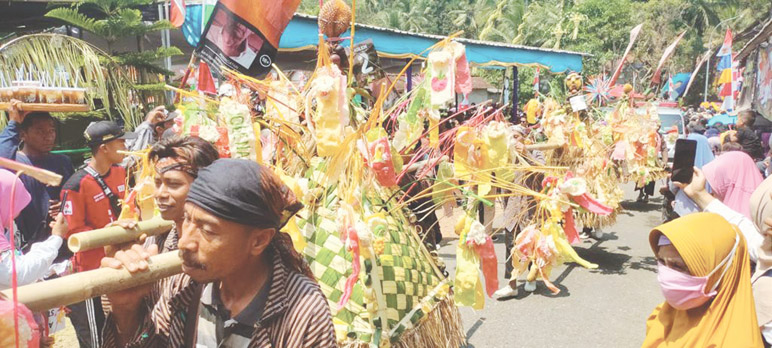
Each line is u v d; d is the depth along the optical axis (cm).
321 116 224
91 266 303
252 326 142
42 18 948
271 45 290
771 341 208
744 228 260
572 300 526
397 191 294
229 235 131
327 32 305
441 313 279
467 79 258
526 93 2230
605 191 668
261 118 274
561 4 3100
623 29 2939
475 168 300
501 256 675
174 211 189
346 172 252
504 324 471
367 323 238
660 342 226
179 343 159
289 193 145
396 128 299
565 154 627
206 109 268
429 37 897
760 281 215
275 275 145
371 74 320
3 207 238
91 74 495
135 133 468
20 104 349
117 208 341
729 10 3784
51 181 121
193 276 135
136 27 888
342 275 245
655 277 596
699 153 514
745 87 1672
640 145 704
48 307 126
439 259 312
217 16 288
